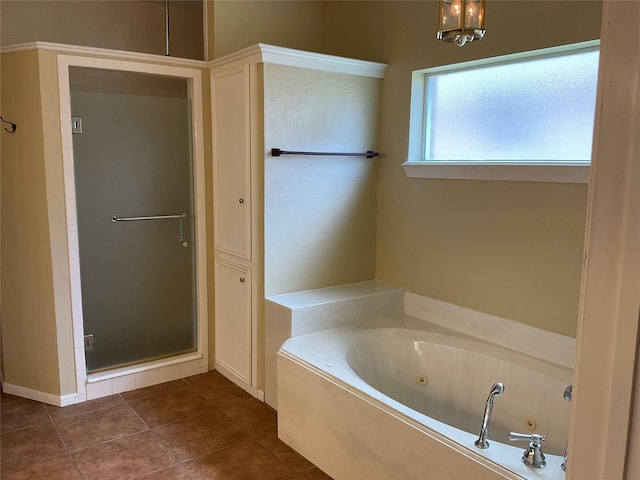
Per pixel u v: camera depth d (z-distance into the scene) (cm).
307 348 265
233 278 327
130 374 325
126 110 312
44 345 303
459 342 276
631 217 54
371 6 328
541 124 253
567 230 238
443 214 295
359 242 335
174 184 336
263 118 283
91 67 291
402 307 324
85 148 301
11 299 307
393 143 321
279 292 304
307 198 306
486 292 277
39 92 279
